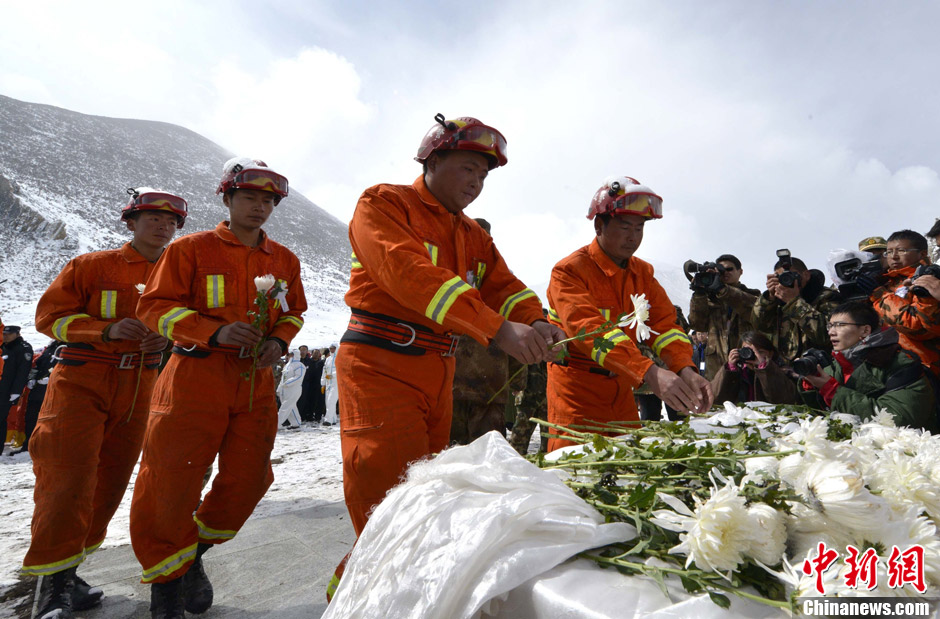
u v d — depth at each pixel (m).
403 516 1.14
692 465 1.25
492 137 2.22
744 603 0.89
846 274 4.21
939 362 2.93
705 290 4.79
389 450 2.07
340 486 5.43
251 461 2.87
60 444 2.88
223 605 2.86
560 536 1.03
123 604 2.90
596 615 0.87
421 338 2.16
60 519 2.79
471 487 1.19
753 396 3.61
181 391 2.65
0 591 3.05
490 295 2.52
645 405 6.40
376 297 2.16
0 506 5.06
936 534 1.10
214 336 2.62
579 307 2.93
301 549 3.58
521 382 4.72
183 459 2.62
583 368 3.08
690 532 0.94
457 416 3.98
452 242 2.29
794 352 4.39
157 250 3.49
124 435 3.24
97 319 3.28
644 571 0.94
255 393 2.86
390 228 2.01
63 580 2.78
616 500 1.17
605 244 3.17
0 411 8.76
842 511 0.97
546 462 1.45
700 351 8.88
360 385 2.12
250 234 3.05
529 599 0.95
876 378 2.70
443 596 0.96
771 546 0.93
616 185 3.03
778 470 1.12
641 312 1.72
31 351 9.13
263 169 2.95
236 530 2.90
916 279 2.94
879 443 1.58
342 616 1.11
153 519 2.59
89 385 3.01
